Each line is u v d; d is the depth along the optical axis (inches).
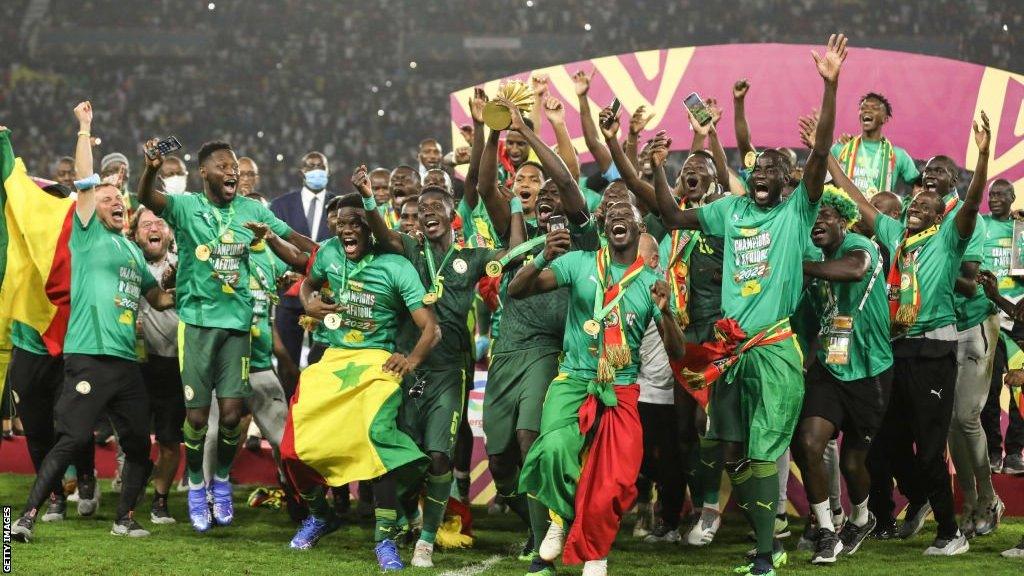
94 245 322.3
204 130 1428.4
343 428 293.6
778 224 278.4
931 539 340.8
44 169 1382.9
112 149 1395.2
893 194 350.0
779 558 295.3
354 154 1418.6
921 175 368.2
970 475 346.9
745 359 278.8
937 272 319.6
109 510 375.6
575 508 265.3
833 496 334.0
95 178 322.0
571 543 260.5
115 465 450.3
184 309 331.3
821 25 1455.5
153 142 317.1
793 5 1467.8
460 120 521.0
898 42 1430.9
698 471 335.3
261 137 1417.3
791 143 501.7
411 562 296.0
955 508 379.9
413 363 289.9
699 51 507.5
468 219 346.6
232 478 436.1
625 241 272.5
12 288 348.2
